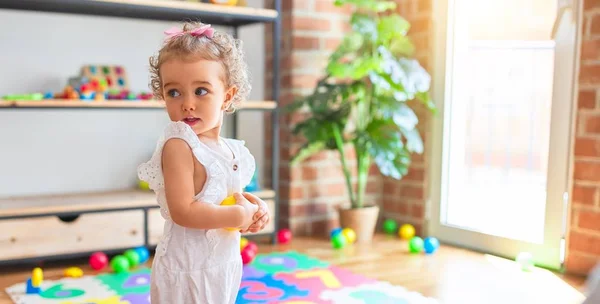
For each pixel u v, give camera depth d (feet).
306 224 10.91
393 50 10.32
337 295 7.39
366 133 9.85
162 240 4.46
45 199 9.04
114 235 8.89
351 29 11.06
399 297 7.34
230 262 4.52
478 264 8.99
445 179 10.44
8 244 8.21
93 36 9.81
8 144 9.31
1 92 9.17
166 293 4.38
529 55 12.32
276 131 9.90
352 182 11.37
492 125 13.30
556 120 8.66
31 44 9.34
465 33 10.34
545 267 8.86
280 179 10.96
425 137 10.64
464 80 10.50
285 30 10.65
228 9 9.20
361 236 10.32
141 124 10.32
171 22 10.48
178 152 4.21
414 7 10.75
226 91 4.53
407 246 10.06
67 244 8.58
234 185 4.54
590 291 3.13
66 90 8.62
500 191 13.34
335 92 9.77
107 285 7.80
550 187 8.79
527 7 10.10
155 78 4.63
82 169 9.87
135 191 9.92
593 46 8.11
